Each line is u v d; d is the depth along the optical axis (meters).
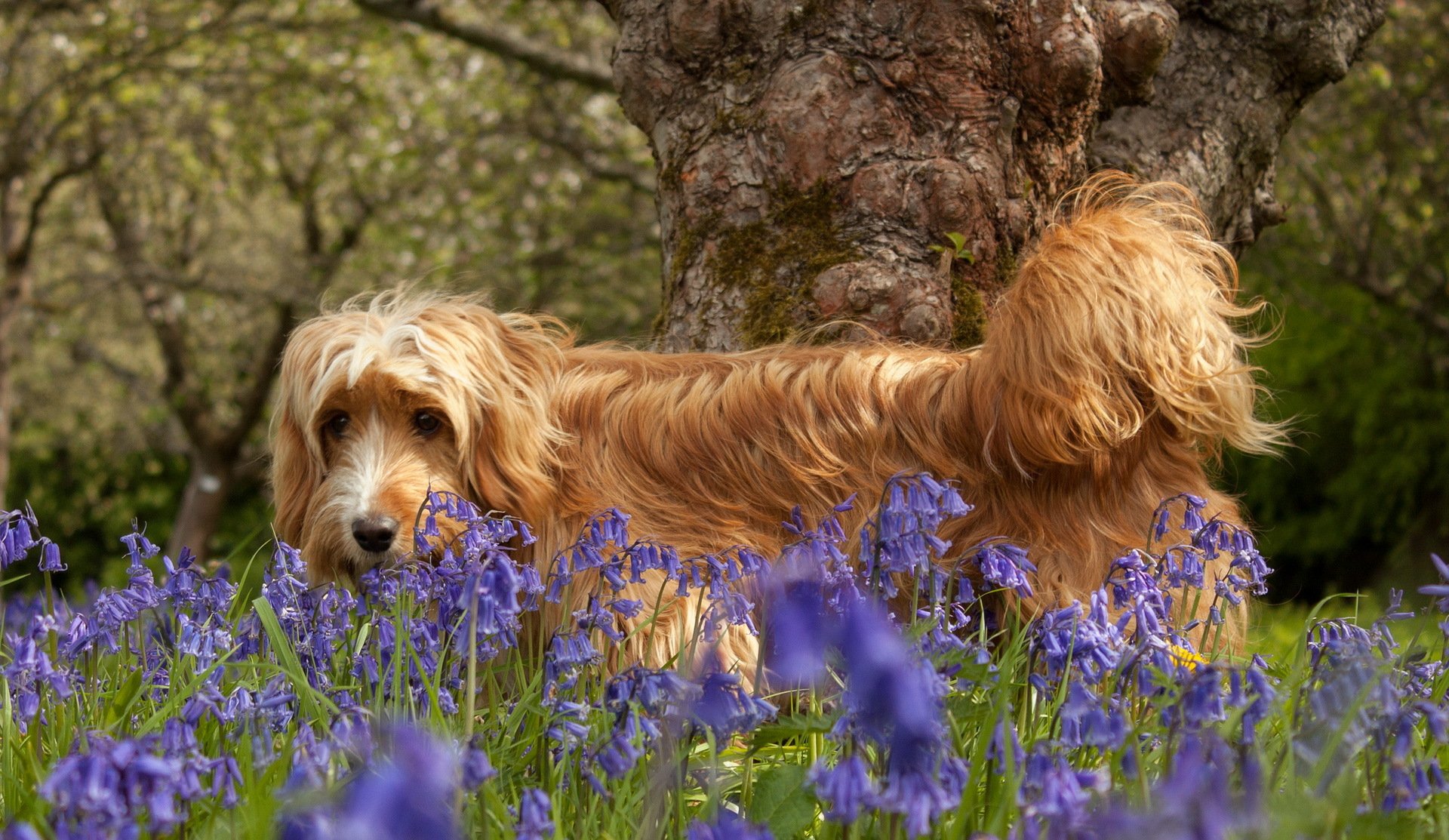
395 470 3.27
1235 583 3.20
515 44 10.82
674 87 4.63
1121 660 2.48
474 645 2.27
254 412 19.19
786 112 4.39
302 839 1.80
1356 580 19.59
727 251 4.47
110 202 17.42
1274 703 2.41
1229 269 3.84
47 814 2.29
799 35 4.43
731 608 2.88
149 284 17.34
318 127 15.98
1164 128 4.95
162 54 13.30
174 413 19.66
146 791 1.94
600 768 2.39
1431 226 14.99
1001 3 4.37
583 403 3.62
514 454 3.40
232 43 13.84
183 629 2.90
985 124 4.38
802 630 2.18
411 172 16.12
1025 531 3.35
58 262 19.94
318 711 2.56
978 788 2.30
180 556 3.12
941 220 4.32
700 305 4.50
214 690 2.39
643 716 2.30
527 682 3.28
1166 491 3.44
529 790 2.00
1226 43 5.08
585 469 3.52
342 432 3.41
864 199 4.33
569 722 2.35
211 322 20.72
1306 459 19.11
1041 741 2.16
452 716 2.70
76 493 23.84
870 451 3.47
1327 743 2.22
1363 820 2.08
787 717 2.58
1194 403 3.32
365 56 14.57
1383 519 18.27
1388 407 18.16
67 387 22.12
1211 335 3.34
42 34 14.46
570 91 14.45
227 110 15.02
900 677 1.76
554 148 15.19
